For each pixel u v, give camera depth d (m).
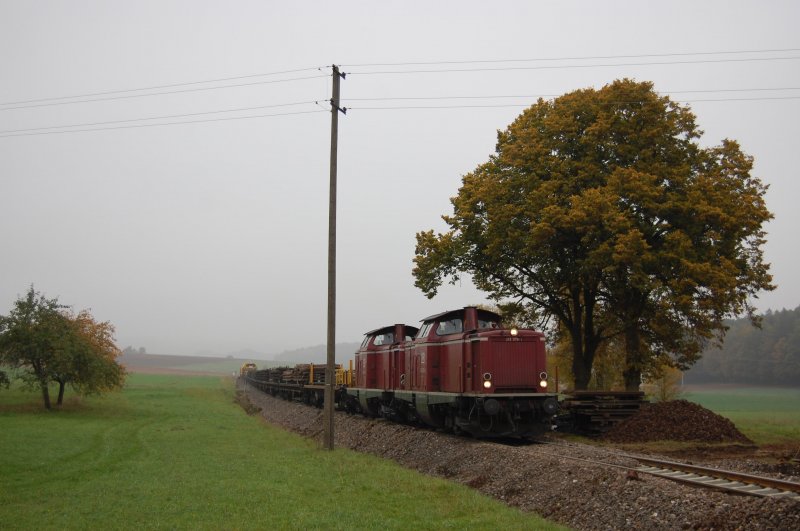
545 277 29.78
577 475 12.78
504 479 14.57
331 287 23.73
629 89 28.23
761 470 15.15
